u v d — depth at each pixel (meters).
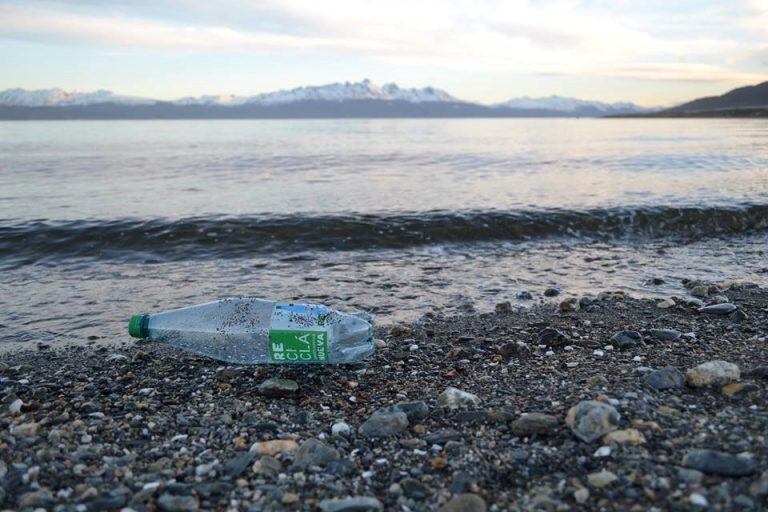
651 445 0.69
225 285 1.66
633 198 2.95
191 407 0.88
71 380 1.03
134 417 0.85
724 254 2.04
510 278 1.73
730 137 11.28
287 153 7.37
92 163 5.60
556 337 1.12
